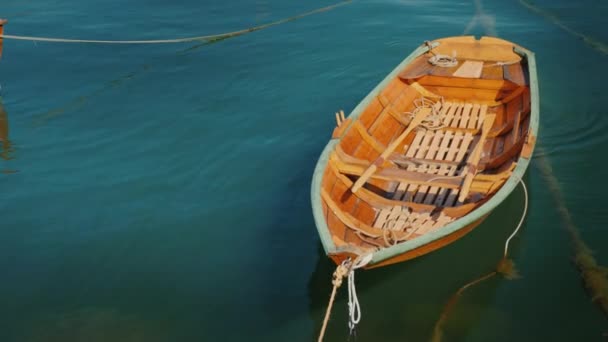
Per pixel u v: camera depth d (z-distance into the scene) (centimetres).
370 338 816
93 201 1130
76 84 1597
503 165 1039
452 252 956
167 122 1398
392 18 2020
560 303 851
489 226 1007
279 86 1565
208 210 1096
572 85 1489
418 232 886
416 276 912
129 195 1145
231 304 884
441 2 2175
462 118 1227
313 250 986
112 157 1269
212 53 1783
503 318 832
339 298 881
